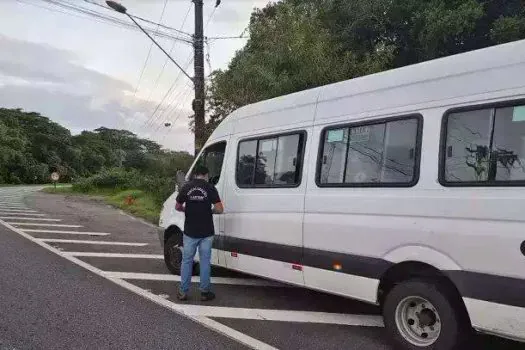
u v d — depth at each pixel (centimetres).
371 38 1572
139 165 4575
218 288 721
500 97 412
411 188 464
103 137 11994
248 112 699
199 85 1561
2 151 7619
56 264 870
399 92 492
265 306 633
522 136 394
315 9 1578
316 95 589
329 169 550
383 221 482
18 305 608
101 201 2884
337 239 524
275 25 1393
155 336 512
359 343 504
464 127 434
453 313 429
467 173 426
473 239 410
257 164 655
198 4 1614
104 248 1087
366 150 514
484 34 1409
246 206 655
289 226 583
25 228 1383
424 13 1414
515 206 388
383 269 478
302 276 565
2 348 467
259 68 1303
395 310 470
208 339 506
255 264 635
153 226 1617
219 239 701
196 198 646
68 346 478
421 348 447
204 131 1535
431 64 472
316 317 589
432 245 439
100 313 586
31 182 8238
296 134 600
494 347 488
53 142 9700
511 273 386
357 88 538
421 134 464
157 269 857
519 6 1355
